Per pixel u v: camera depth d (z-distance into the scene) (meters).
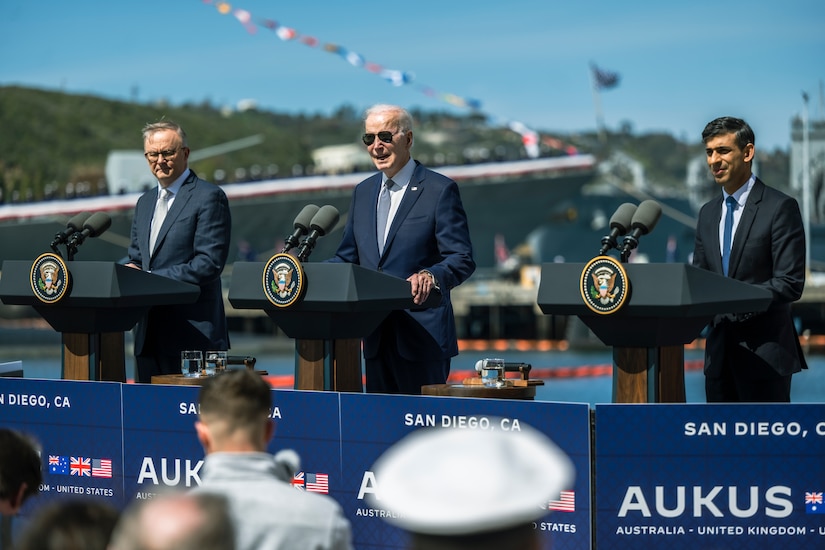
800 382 77.56
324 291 11.23
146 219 14.02
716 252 12.07
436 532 3.72
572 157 159.25
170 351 13.70
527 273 152.00
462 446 3.84
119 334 13.14
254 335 140.25
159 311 13.73
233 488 6.72
